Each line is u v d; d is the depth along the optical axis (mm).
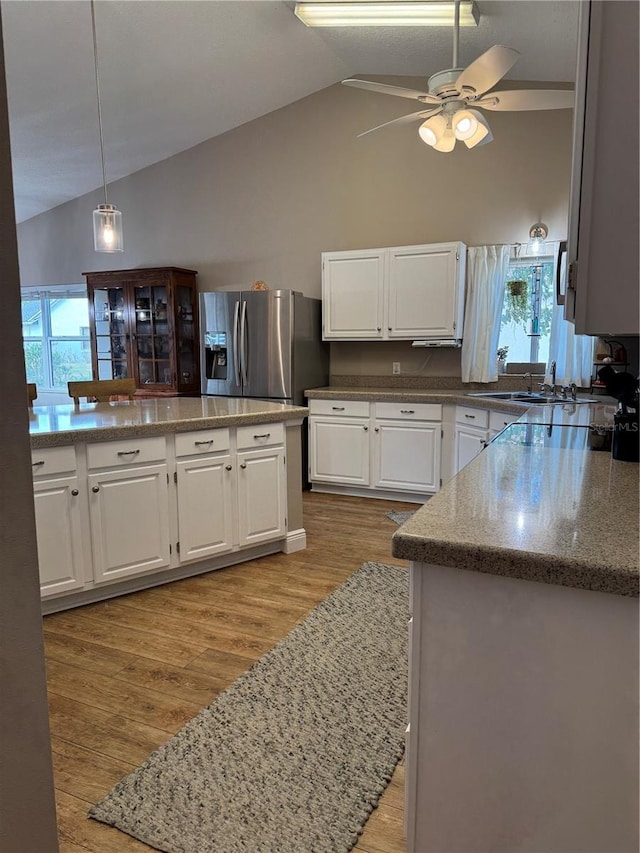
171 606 2781
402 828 1498
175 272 5559
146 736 1845
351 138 5121
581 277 1035
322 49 4480
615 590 959
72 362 6844
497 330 4547
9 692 941
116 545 2777
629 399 1840
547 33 3625
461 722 1137
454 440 4359
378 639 2443
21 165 5480
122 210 6223
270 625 2586
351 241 5223
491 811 1138
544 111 4414
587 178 1016
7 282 902
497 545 1053
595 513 1245
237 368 4957
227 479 3148
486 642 1099
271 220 5535
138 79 4348
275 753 1762
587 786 1062
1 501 913
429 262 4520
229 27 3969
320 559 3402
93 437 2625
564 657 1047
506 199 4605
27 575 959
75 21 3564
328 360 5391
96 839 1472
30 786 985
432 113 3070
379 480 4676
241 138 5566
